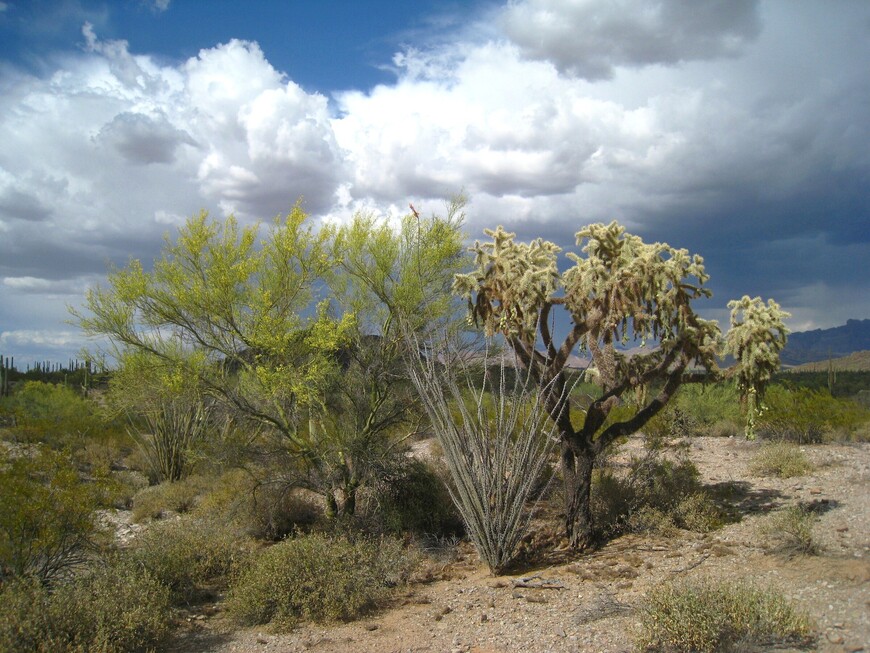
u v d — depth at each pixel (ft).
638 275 24.58
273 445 31.99
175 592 23.18
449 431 25.00
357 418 31.45
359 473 31.07
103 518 27.94
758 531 23.30
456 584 23.34
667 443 41.14
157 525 28.19
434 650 16.93
